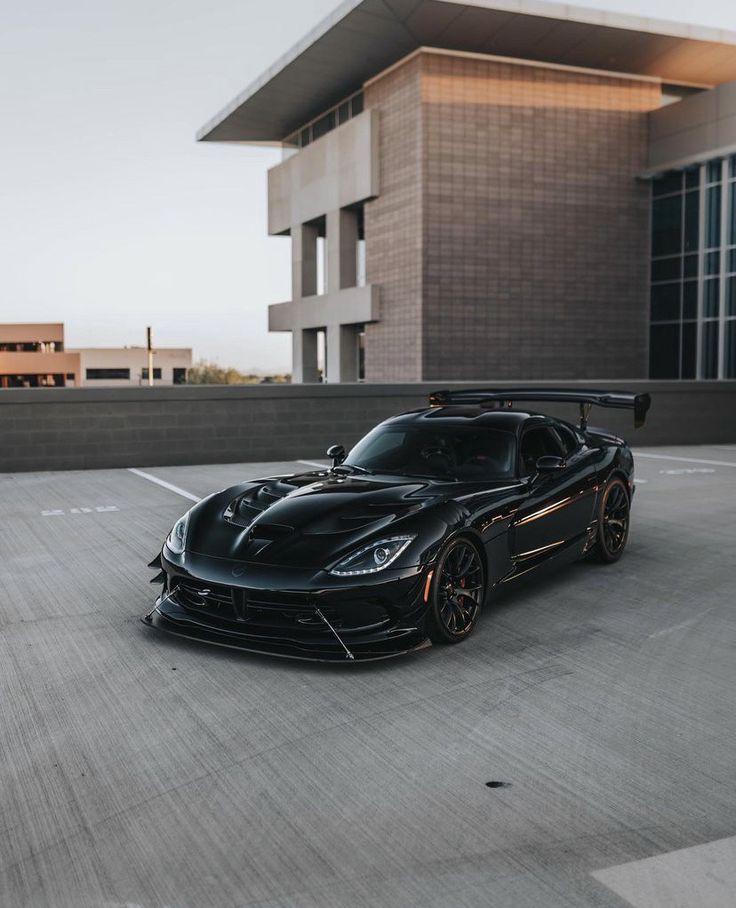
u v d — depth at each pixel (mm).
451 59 25609
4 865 2572
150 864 2568
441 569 4328
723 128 25328
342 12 23359
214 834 2729
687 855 2596
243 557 4289
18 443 11930
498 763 3203
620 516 6473
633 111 27750
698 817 2820
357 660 4023
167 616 4570
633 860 2568
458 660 4297
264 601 4164
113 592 5605
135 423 12328
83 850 2646
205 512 4855
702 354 26516
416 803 2910
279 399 12984
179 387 12453
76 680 4055
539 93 26531
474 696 3836
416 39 24797
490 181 26156
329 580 4035
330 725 3535
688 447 15477
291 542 4297
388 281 27438
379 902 2375
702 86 28766
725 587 5738
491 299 26375
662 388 15586
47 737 3449
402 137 26500
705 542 7160
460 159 25844
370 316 27844
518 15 23375
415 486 4930
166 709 3707
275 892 2424
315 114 32375
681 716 3643
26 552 6828
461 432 5527
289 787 3025
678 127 26812
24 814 2865
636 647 4516
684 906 2352
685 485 10461
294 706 3729
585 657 4355
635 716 3639
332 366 31047
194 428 12602
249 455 12914
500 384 14516
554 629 4809
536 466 5191
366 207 28562
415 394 13703
